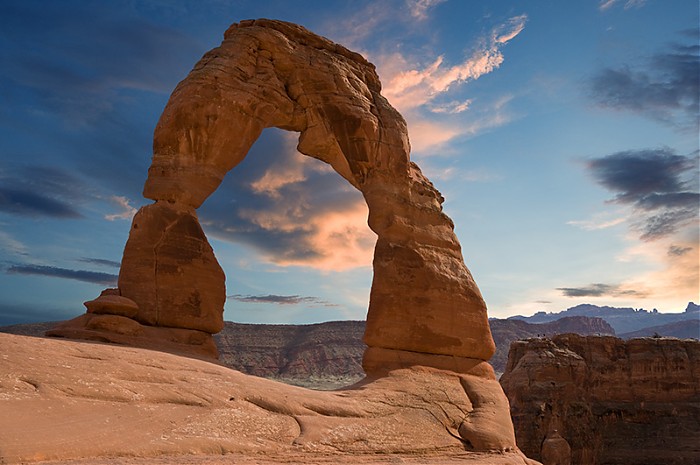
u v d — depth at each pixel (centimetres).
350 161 1795
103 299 1439
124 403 932
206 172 1650
